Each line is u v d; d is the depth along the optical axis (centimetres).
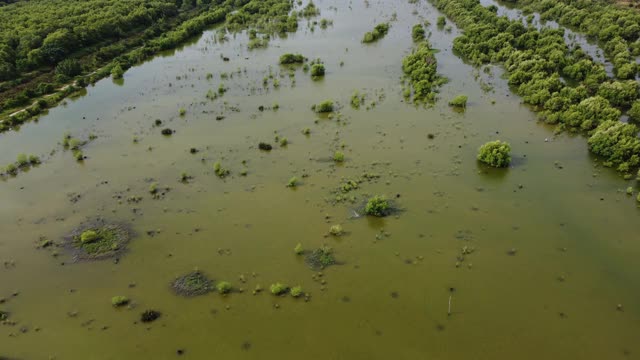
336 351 3909
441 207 5609
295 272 4750
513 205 5600
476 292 4428
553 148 6788
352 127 7619
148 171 6606
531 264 4734
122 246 5188
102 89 9750
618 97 7625
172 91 9425
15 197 6178
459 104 8125
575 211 5469
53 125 8200
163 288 4612
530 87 8344
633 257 4772
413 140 7144
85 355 3972
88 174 6619
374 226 5344
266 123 7862
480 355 3828
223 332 4125
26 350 4031
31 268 4944
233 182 6262
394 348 3916
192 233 5344
